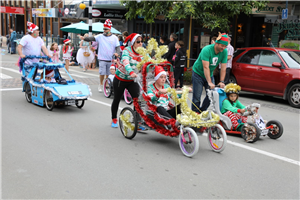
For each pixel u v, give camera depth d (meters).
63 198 3.67
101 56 10.35
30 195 3.73
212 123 5.15
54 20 30.39
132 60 6.06
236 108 6.29
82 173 4.37
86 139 5.89
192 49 18.95
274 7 14.81
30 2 34.16
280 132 6.20
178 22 19.19
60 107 8.48
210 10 12.37
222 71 6.55
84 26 16.97
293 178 4.43
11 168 4.47
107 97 9.98
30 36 8.70
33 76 8.32
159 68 5.52
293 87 9.52
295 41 15.22
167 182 4.16
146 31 20.67
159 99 5.59
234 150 5.55
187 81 13.80
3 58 21.92
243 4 12.33
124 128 6.06
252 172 4.59
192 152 5.01
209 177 4.36
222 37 6.04
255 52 10.91
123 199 3.68
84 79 13.73
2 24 40.03
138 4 13.23
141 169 4.57
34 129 6.37
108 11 19.94
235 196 3.84
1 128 6.35
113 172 4.43
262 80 10.38
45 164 4.65
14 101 8.95
